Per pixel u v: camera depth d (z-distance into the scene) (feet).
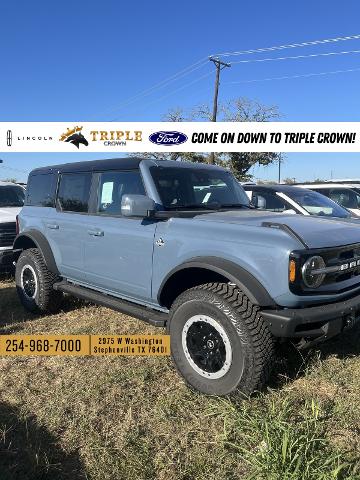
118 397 11.25
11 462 8.88
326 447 8.88
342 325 10.98
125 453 9.01
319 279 10.39
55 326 16.72
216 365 10.91
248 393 10.46
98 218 15.07
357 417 10.04
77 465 8.80
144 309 13.58
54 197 17.81
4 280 25.00
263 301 10.25
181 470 8.54
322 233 11.12
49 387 11.89
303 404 10.63
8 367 13.20
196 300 11.10
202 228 11.78
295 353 13.08
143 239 13.06
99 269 14.92
